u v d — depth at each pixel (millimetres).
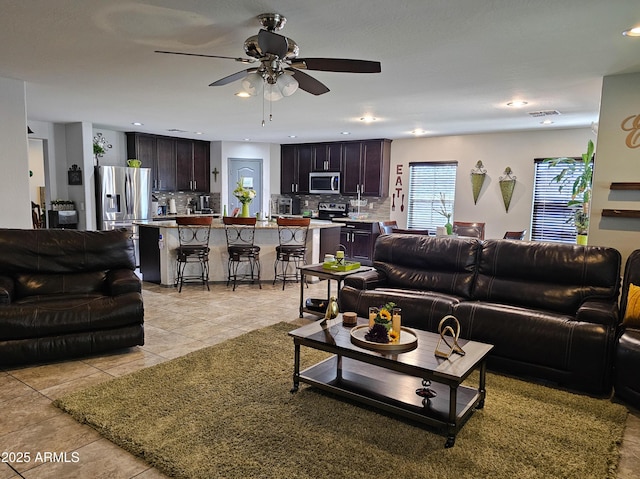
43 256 3656
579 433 2398
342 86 4121
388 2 2355
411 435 2330
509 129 6590
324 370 2947
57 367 3139
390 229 6574
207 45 3127
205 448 2156
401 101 4754
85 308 3238
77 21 2695
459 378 2168
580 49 3043
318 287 6055
